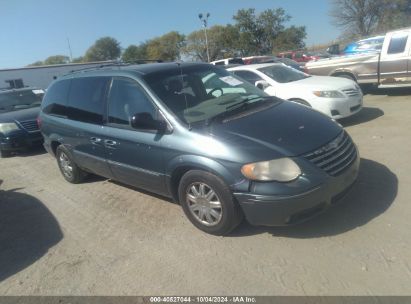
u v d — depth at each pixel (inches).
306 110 173.2
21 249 173.5
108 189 231.3
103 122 197.8
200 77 191.9
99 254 157.8
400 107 348.2
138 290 131.0
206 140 147.9
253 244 146.8
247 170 136.2
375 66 410.3
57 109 240.1
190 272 136.2
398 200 161.8
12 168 327.0
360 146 245.6
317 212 139.5
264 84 329.1
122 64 218.7
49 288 139.9
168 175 164.4
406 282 114.9
